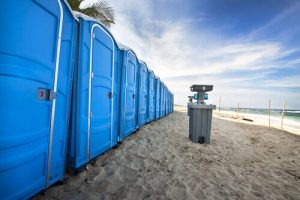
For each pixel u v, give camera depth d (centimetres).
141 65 622
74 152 248
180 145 470
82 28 253
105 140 347
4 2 139
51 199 199
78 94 249
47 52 188
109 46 347
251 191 252
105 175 269
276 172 331
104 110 338
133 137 532
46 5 181
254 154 439
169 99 1797
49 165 202
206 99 529
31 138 172
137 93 598
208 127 500
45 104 190
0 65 139
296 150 507
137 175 278
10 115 150
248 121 1412
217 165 345
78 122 251
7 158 150
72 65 240
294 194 251
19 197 163
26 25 159
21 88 158
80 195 212
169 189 241
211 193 239
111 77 364
